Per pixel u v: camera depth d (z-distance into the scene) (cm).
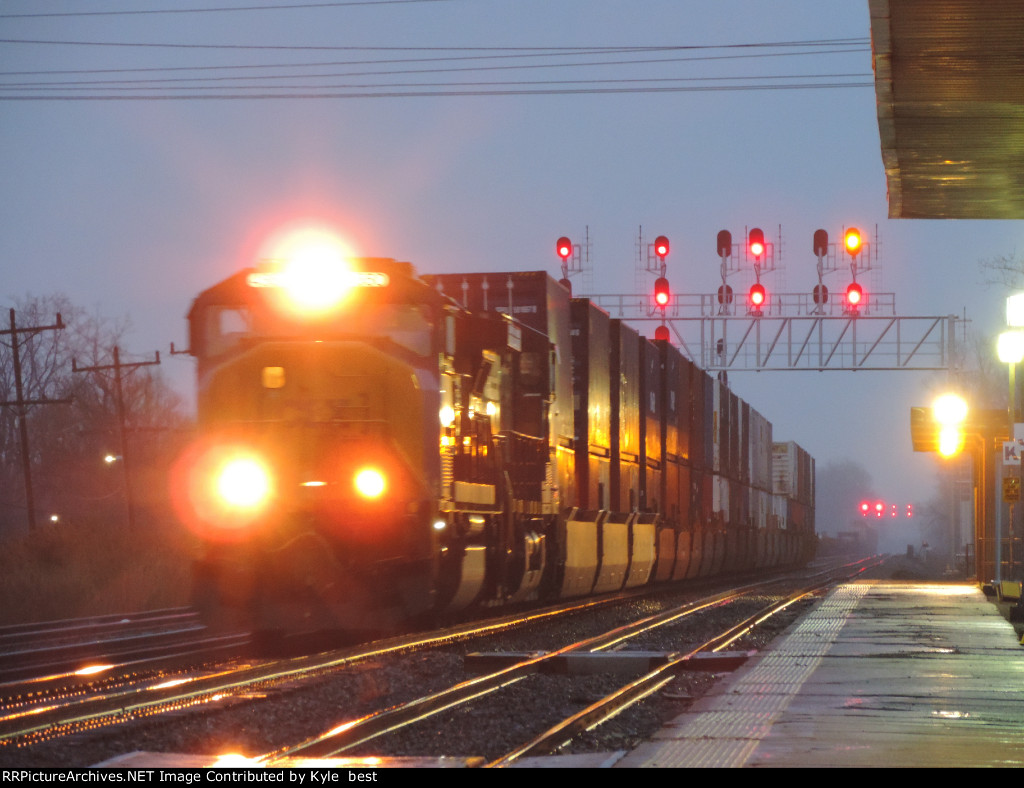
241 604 5441
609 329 10175
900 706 3603
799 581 15862
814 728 3194
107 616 7912
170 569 10656
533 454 7544
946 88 4525
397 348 5603
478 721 3631
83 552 11256
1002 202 5966
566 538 8112
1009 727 3206
